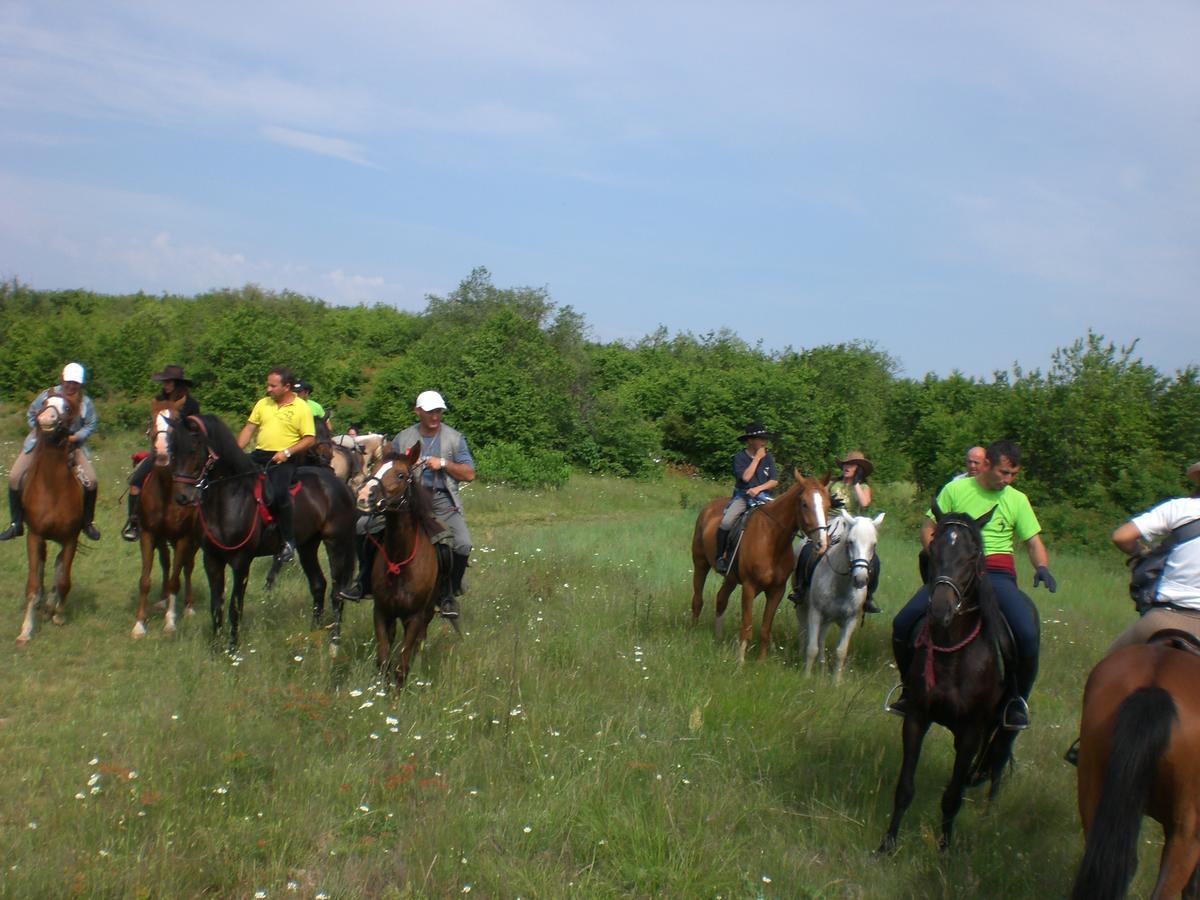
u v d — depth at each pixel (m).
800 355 53.88
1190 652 4.68
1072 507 23.03
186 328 39.84
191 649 8.84
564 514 23.38
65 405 9.54
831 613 9.32
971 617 5.83
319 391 32.72
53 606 10.06
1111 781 3.97
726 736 7.18
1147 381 26.02
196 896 4.78
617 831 5.59
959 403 41.81
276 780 6.06
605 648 9.17
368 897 5.03
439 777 6.11
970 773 6.56
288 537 9.34
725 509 10.71
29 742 6.77
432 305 51.44
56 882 4.69
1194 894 4.89
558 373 35.03
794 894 5.23
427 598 7.88
